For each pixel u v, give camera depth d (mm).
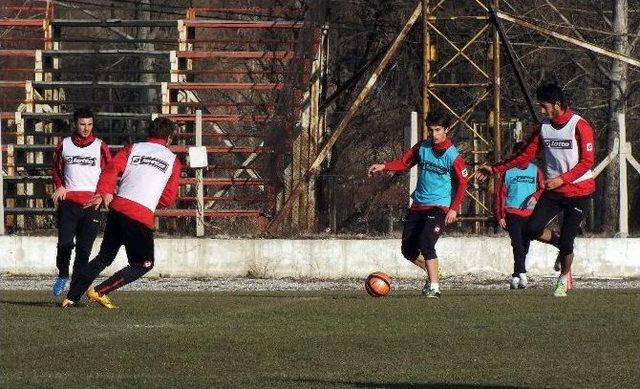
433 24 90750
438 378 23203
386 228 105125
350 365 24984
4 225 78062
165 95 93000
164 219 88125
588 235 77562
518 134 92188
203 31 138250
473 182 86562
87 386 22094
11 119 92875
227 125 119000
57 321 32844
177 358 25922
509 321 32719
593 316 33906
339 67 115375
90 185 43188
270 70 100625
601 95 117625
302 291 54406
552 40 114375
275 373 23922
